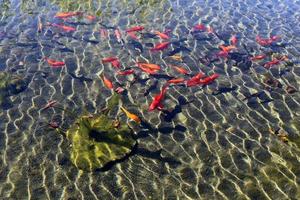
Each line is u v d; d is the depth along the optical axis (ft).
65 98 10.19
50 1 14.44
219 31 12.94
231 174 8.45
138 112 9.81
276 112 9.93
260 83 10.80
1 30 12.71
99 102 10.09
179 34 12.69
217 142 9.13
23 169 8.47
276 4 14.71
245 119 9.73
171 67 11.25
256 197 8.05
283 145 9.07
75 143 8.77
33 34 12.55
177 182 8.27
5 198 7.95
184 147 8.99
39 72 10.98
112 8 14.06
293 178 8.38
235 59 11.61
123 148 8.71
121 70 11.09
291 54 11.94
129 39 12.37
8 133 9.23
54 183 8.21
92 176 8.32
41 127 9.39
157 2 14.47
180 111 9.87
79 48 11.94
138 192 8.07
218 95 10.38
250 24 13.39
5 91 10.21
